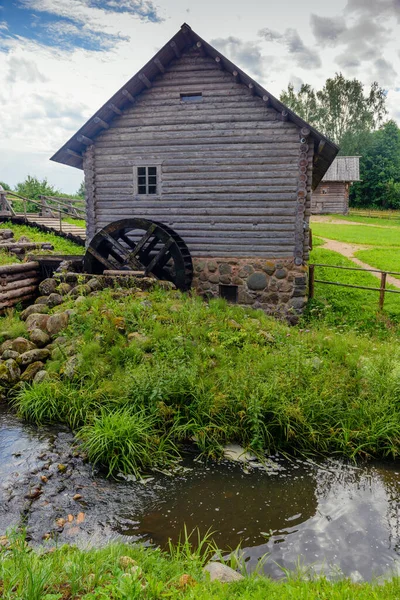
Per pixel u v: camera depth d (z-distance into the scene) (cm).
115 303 941
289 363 741
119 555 358
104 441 581
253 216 1243
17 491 512
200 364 738
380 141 6328
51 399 694
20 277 1151
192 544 437
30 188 2800
